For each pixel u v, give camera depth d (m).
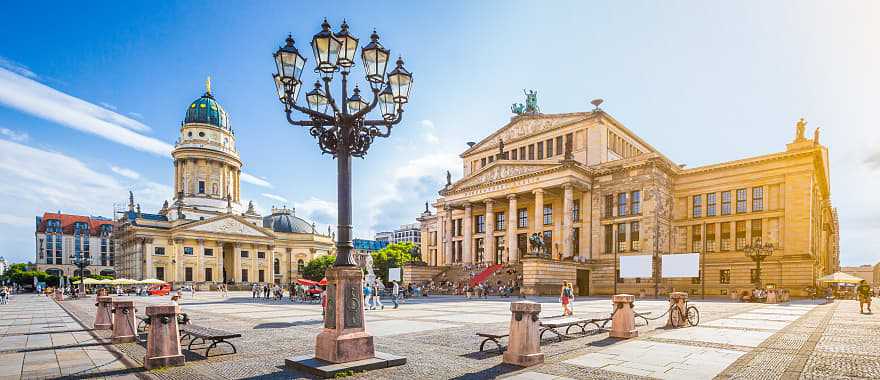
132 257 113.44
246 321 25.42
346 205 12.89
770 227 58.53
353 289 12.65
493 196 73.00
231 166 131.75
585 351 14.38
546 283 56.03
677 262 49.81
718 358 13.24
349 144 12.91
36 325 24.23
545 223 73.19
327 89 12.51
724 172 62.78
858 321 23.84
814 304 41.00
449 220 79.56
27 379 11.41
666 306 35.53
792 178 57.16
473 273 70.19
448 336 18.17
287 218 146.50
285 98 12.34
